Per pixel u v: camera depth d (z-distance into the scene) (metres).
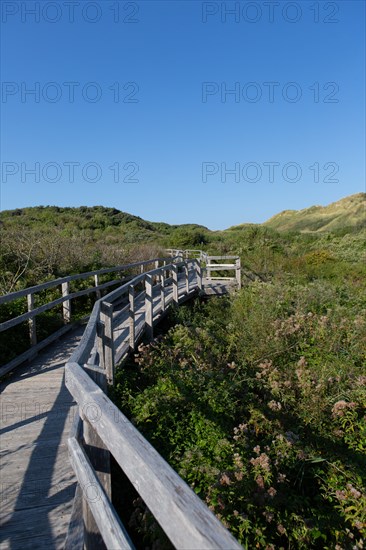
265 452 4.07
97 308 4.62
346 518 3.62
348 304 10.91
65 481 3.17
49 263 12.16
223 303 11.84
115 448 1.62
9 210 43.09
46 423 4.19
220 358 6.76
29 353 6.43
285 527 3.36
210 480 3.45
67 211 48.50
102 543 1.99
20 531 2.63
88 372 2.70
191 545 1.04
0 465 3.39
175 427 4.41
